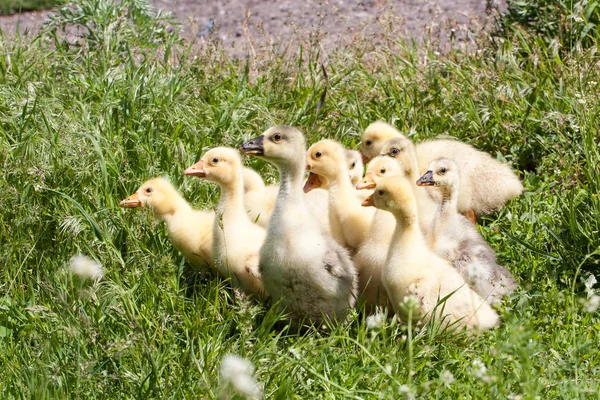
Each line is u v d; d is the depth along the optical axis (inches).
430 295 306.0
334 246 321.1
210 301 319.0
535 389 256.1
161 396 268.2
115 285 311.1
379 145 402.3
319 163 348.2
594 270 343.9
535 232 375.9
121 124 425.4
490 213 406.6
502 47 501.0
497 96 454.3
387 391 266.7
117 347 275.0
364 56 537.3
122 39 502.0
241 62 540.4
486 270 333.7
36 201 369.4
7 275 337.7
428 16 641.6
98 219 359.3
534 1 518.6
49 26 532.7
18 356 288.5
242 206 344.2
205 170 337.7
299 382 278.2
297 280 311.9
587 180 394.3
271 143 312.7
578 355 281.3
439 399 268.7
